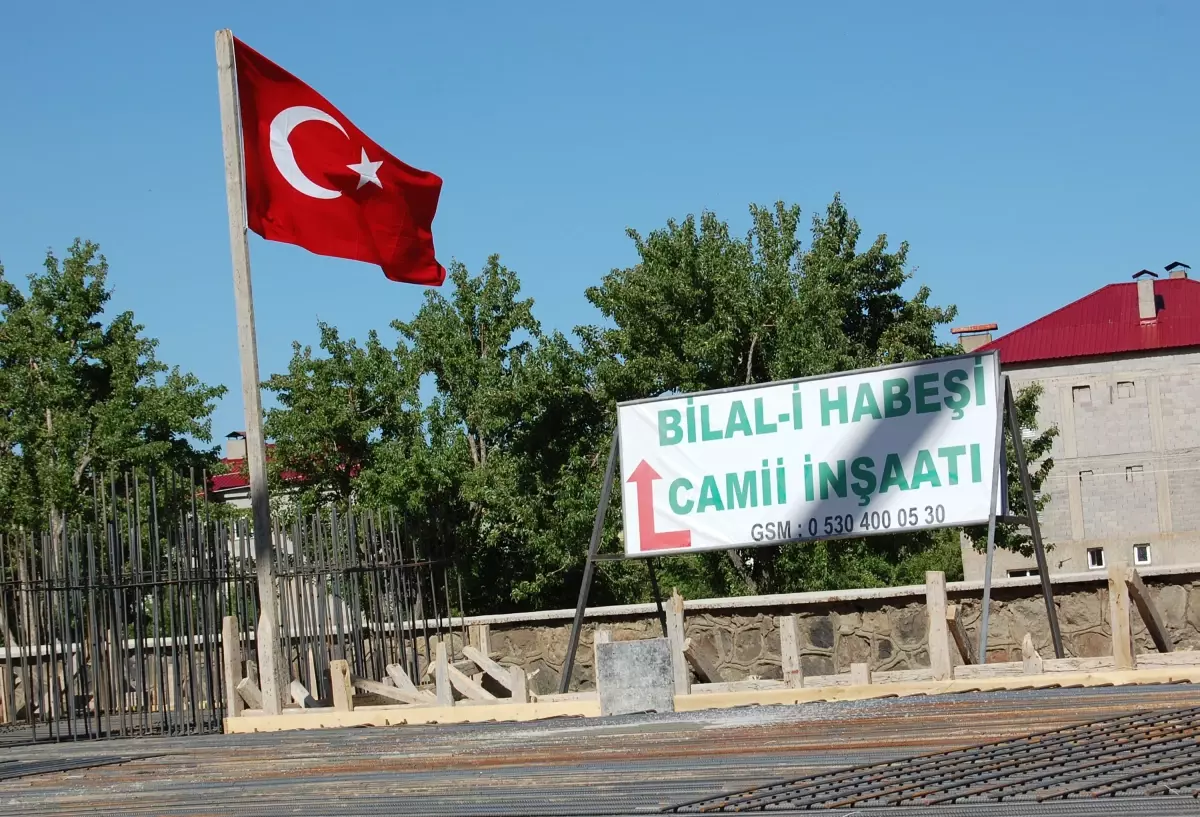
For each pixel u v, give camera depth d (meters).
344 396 28.05
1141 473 50.38
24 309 32.88
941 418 12.87
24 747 11.66
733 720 9.23
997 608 14.81
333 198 13.70
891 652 15.14
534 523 24.59
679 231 25.67
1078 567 50.41
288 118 13.48
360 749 9.39
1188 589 14.19
